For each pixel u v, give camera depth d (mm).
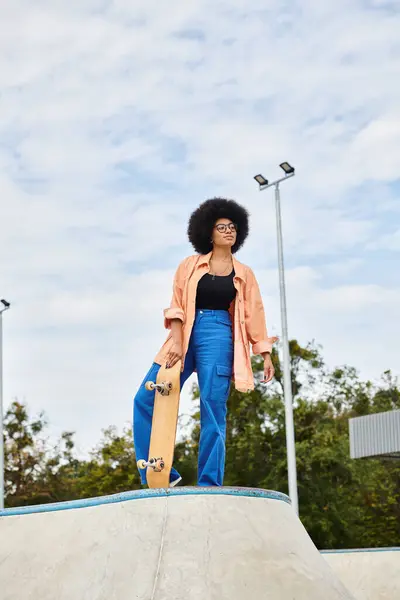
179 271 9133
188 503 8031
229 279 9055
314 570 8195
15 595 7781
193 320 8891
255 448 36312
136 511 8008
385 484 39312
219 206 9312
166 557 7676
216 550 7785
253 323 9078
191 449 36969
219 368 8820
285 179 24016
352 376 41750
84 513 8227
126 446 39969
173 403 8633
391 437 25141
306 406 37844
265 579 7781
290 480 22500
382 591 16516
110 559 7754
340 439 36969
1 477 28141
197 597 7434
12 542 8234
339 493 35875
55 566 7895
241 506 8180
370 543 37062
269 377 9031
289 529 8375
